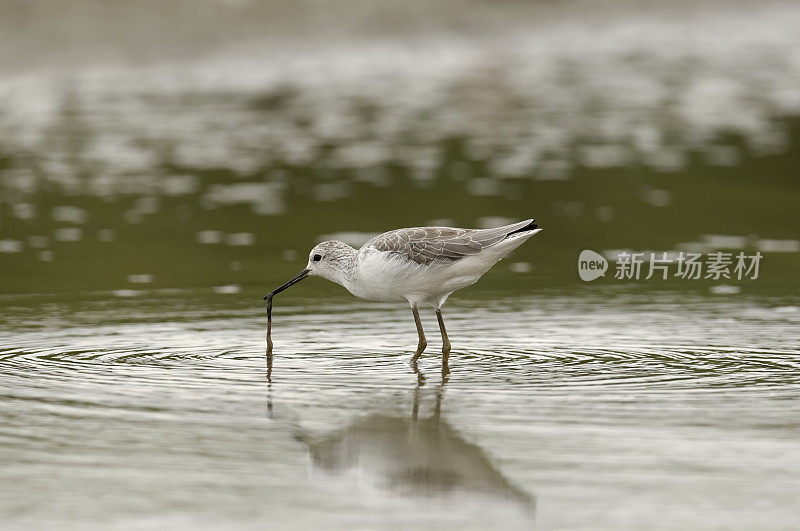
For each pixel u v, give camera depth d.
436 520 7.91
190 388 10.75
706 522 7.81
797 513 7.95
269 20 33.88
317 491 8.41
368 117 27.06
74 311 13.78
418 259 11.79
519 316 13.68
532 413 10.05
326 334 12.89
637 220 18.86
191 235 17.86
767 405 10.21
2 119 25.89
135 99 28.19
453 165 22.61
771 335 12.70
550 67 34.00
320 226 18.39
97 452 9.08
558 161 23.06
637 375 11.16
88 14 31.11
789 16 44.78
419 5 37.81
